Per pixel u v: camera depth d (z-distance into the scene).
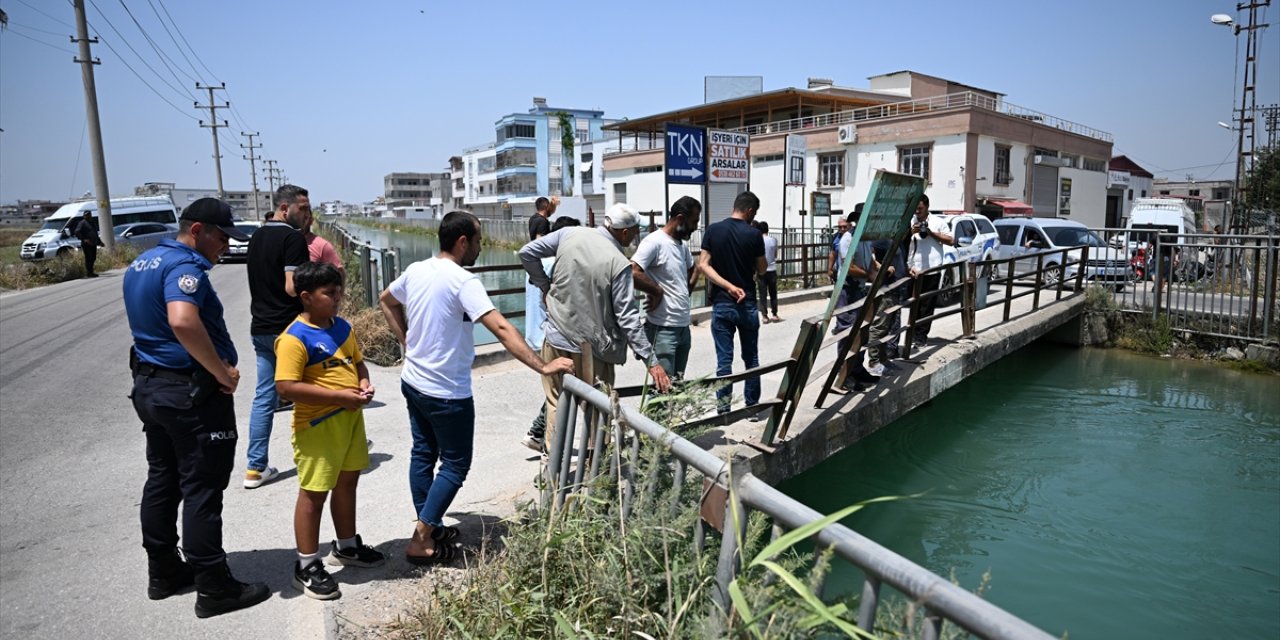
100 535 4.11
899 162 31.05
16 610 3.29
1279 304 12.24
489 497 4.57
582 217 55.62
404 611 3.29
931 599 1.58
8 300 15.66
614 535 2.86
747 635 2.09
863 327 6.50
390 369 8.14
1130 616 4.61
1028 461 7.12
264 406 4.79
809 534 1.89
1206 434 7.87
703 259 5.59
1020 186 32.50
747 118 42.16
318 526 3.40
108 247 23.61
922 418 7.63
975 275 9.26
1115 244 13.32
